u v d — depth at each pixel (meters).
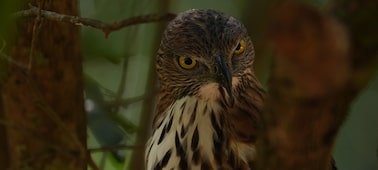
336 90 2.20
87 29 2.86
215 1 3.02
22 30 2.70
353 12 2.17
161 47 2.70
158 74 2.71
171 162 2.67
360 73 2.20
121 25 2.64
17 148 2.76
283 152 2.34
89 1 2.89
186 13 2.68
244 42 2.67
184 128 2.67
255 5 2.88
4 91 2.74
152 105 2.82
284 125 2.32
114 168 2.95
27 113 2.75
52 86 2.74
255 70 2.87
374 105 2.98
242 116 2.66
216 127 2.66
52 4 2.70
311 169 2.34
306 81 2.20
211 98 2.66
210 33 2.66
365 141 2.99
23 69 2.72
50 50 2.72
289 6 2.14
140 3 2.87
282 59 2.22
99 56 2.86
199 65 2.66
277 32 2.16
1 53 2.66
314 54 2.14
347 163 2.99
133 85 2.97
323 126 2.32
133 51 2.90
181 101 2.68
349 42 2.15
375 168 2.98
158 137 2.70
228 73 2.65
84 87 2.80
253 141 2.65
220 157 2.65
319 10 2.20
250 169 2.64
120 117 2.83
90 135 2.93
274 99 2.32
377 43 2.16
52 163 2.76
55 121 2.74
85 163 2.76
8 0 2.25
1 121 2.72
